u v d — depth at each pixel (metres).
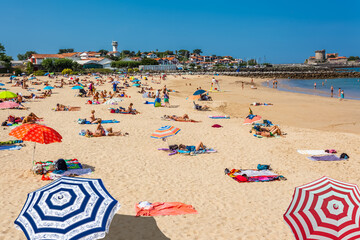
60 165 11.53
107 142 16.23
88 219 5.91
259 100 37.16
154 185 10.98
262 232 8.17
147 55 182.62
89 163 12.95
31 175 11.37
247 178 11.61
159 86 56.72
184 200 9.88
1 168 11.92
